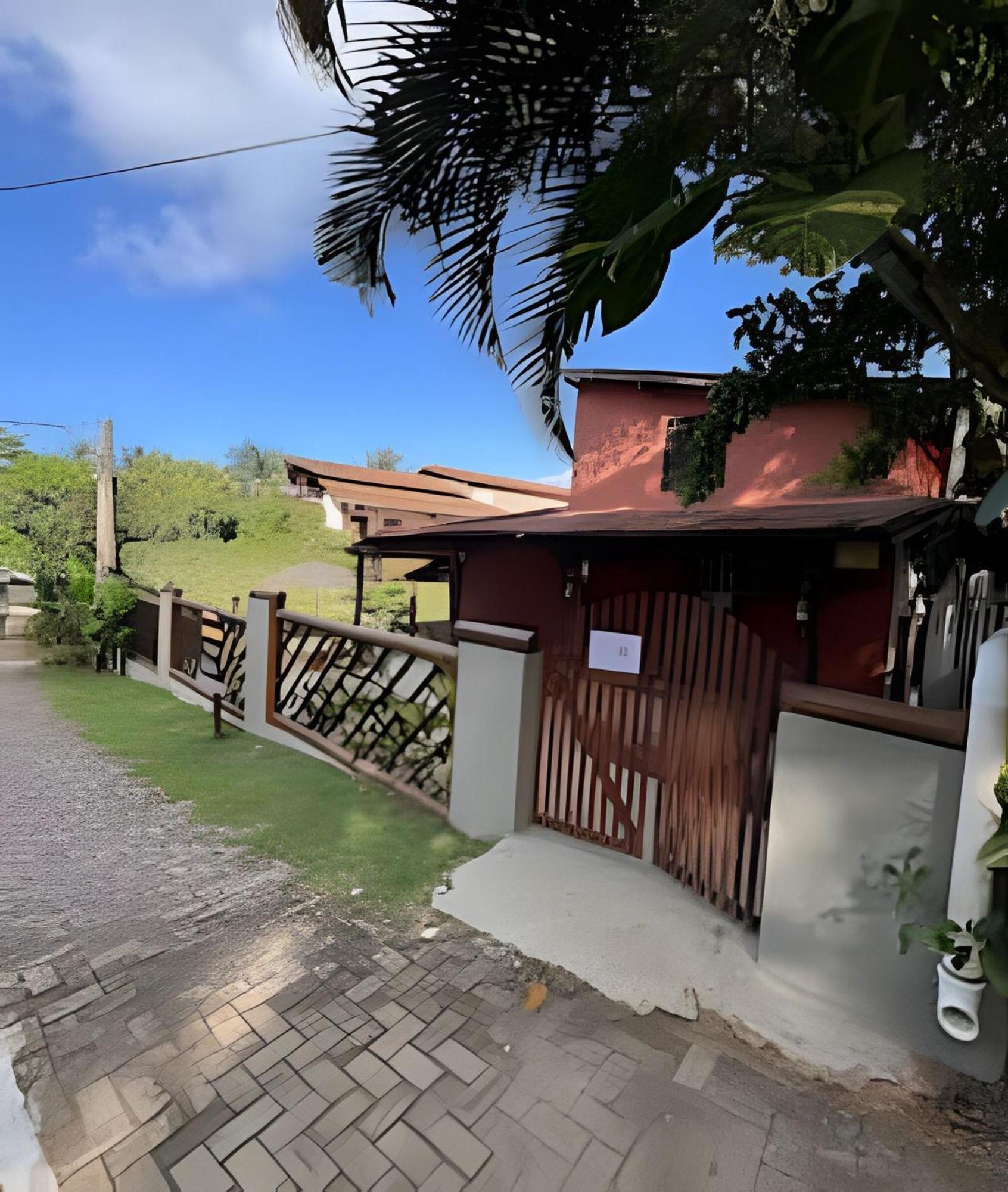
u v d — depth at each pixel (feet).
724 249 7.46
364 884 12.51
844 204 6.93
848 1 7.52
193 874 12.91
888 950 8.32
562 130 11.51
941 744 7.89
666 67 9.73
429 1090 7.44
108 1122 6.88
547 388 16.01
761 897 10.09
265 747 23.21
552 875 12.35
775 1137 6.84
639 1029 8.54
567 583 27.91
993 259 10.09
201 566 83.05
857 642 20.92
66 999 8.95
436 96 11.12
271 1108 7.13
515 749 14.32
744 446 26.66
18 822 15.58
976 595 31.35
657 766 12.64
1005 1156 6.59
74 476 78.84
